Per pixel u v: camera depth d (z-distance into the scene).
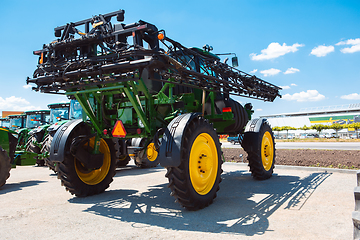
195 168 3.26
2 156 4.95
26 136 9.42
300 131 65.25
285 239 2.23
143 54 2.87
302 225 2.56
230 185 4.80
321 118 68.31
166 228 2.57
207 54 4.88
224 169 7.09
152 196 4.05
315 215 2.86
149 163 7.71
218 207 3.31
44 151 6.42
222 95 5.40
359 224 1.52
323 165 6.58
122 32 3.06
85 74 3.15
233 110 5.43
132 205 3.50
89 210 3.29
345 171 5.62
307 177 5.32
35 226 2.70
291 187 4.41
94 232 2.49
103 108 4.07
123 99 3.94
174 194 3.01
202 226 2.60
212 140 3.62
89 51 3.21
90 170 4.11
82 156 3.84
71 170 3.80
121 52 2.94
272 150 5.79
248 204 3.43
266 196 3.86
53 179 6.11
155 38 3.09
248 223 2.66
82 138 3.83
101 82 3.12
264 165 5.42
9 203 3.73
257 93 5.44
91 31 3.26
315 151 10.30
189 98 4.53
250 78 4.86
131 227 2.62
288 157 8.41
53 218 2.97
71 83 3.33
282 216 2.87
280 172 6.23
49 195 4.25
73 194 3.94
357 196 1.58
